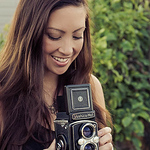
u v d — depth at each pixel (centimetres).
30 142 190
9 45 198
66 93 163
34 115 189
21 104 192
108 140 178
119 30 380
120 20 379
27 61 186
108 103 377
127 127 384
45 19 172
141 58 400
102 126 213
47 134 193
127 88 393
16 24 192
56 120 169
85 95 167
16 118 191
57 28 172
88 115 165
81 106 165
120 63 384
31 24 181
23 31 186
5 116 191
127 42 376
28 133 187
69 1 172
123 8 390
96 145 166
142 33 398
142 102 388
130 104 394
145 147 411
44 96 195
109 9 382
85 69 213
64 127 165
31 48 184
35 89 189
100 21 373
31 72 186
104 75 361
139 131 379
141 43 403
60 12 171
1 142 189
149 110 388
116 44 381
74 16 172
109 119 231
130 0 394
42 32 176
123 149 404
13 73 192
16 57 192
